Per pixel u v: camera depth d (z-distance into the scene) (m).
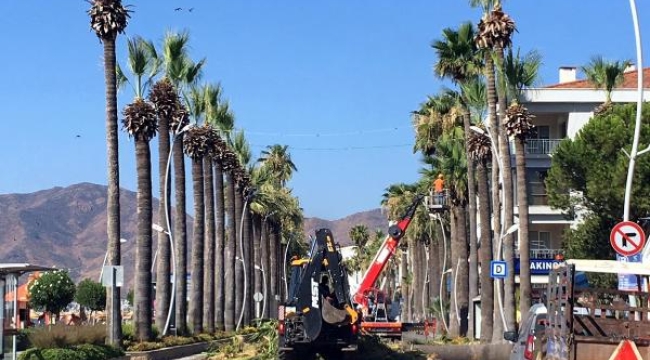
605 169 39.44
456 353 35.34
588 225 41.78
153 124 37.28
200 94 50.84
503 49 37.75
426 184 67.69
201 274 48.22
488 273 42.53
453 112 53.16
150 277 37.28
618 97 55.31
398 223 38.34
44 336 26.81
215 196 58.12
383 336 42.72
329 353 26.98
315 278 25.81
